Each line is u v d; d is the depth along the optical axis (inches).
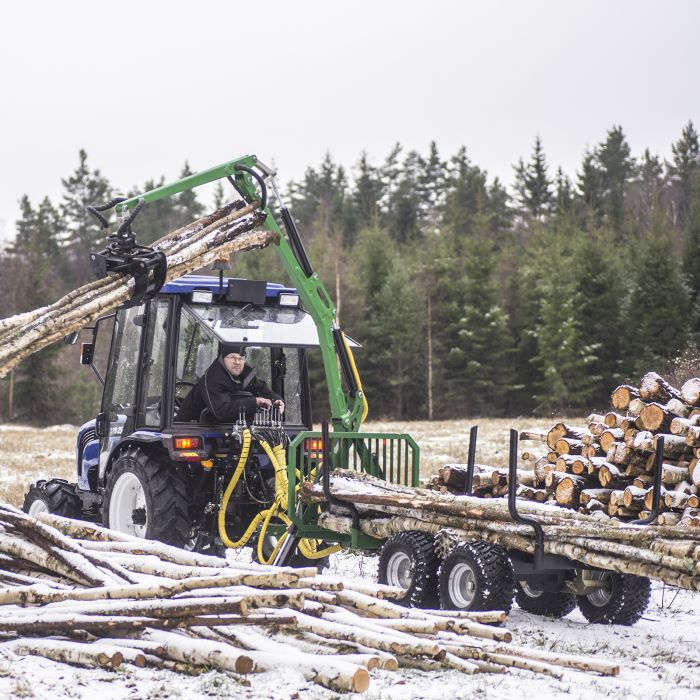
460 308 4426.7
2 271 5305.1
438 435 2144.4
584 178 7219.5
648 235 4758.9
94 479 705.6
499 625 486.3
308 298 634.2
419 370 4355.3
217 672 350.3
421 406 4345.5
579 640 466.9
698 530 429.1
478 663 373.7
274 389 690.2
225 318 634.2
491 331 4330.7
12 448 1872.5
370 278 4562.0
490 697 339.9
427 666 373.7
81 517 697.6
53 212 6870.1
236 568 419.2
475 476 697.0
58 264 6584.6
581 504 660.1
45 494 691.4
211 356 641.0
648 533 445.1
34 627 379.9
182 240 595.5
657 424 640.4
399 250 5733.3
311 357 3762.3
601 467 656.4
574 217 6048.2
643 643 464.1
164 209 7514.8
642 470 653.3
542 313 4237.2
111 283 524.1
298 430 677.3
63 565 429.7
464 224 6761.8
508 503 490.6
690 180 7081.7
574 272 4279.0
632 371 3946.9
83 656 358.3
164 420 615.8
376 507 553.6
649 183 7357.3
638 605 511.8
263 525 600.7
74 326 496.7
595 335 4190.5
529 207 7367.1
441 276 4483.3
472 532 506.0
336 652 367.2
